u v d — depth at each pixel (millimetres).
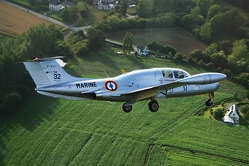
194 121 132750
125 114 132375
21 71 148000
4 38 181625
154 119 131500
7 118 131375
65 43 174000
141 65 171375
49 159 114062
